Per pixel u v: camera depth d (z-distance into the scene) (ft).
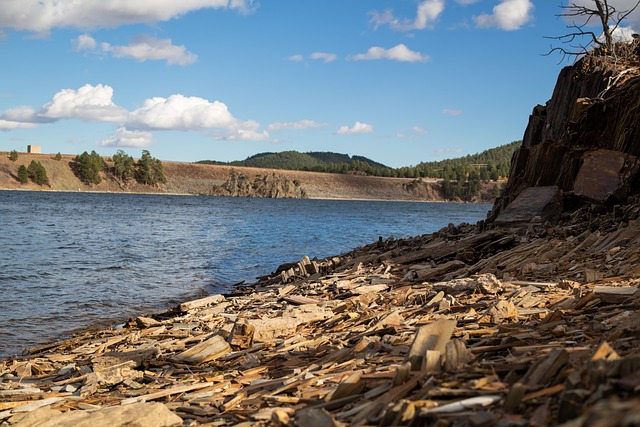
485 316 23.85
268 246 120.06
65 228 163.02
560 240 45.60
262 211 318.24
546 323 21.47
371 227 194.90
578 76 76.64
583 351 15.15
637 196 54.85
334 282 48.88
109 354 27.68
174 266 86.74
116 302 57.82
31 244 116.16
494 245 51.26
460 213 387.96
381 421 11.78
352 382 15.08
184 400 18.71
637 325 16.97
